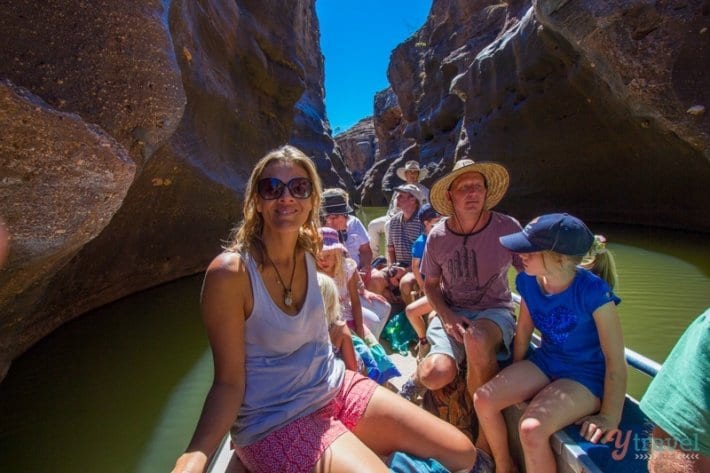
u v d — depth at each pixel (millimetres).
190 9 7957
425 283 2750
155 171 6422
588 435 1673
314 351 1737
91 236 2680
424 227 3992
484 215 2586
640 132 10273
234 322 1559
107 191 2568
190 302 6621
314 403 1670
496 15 21391
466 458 1715
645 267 7211
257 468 1572
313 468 1464
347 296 3080
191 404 3588
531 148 15047
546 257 1818
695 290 5852
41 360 4457
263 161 1676
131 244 6633
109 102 2984
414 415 1724
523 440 1725
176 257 7930
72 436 3125
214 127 9320
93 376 4094
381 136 41469
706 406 1035
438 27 25797
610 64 7715
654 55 7168
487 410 1928
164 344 4910
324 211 4148
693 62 6934
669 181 10586
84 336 5145
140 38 3217
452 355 2418
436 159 24281
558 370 1906
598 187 13383
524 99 14586
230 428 1640
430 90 26391
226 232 9203
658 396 1155
